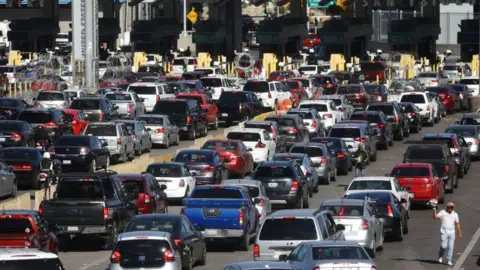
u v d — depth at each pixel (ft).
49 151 342.03
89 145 343.67
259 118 506.48
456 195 359.66
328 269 176.86
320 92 633.61
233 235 247.50
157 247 196.24
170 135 438.40
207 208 247.29
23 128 367.25
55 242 226.99
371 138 431.43
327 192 355.36
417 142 383.86
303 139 442.09
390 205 272.92
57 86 620.49
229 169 361.30
